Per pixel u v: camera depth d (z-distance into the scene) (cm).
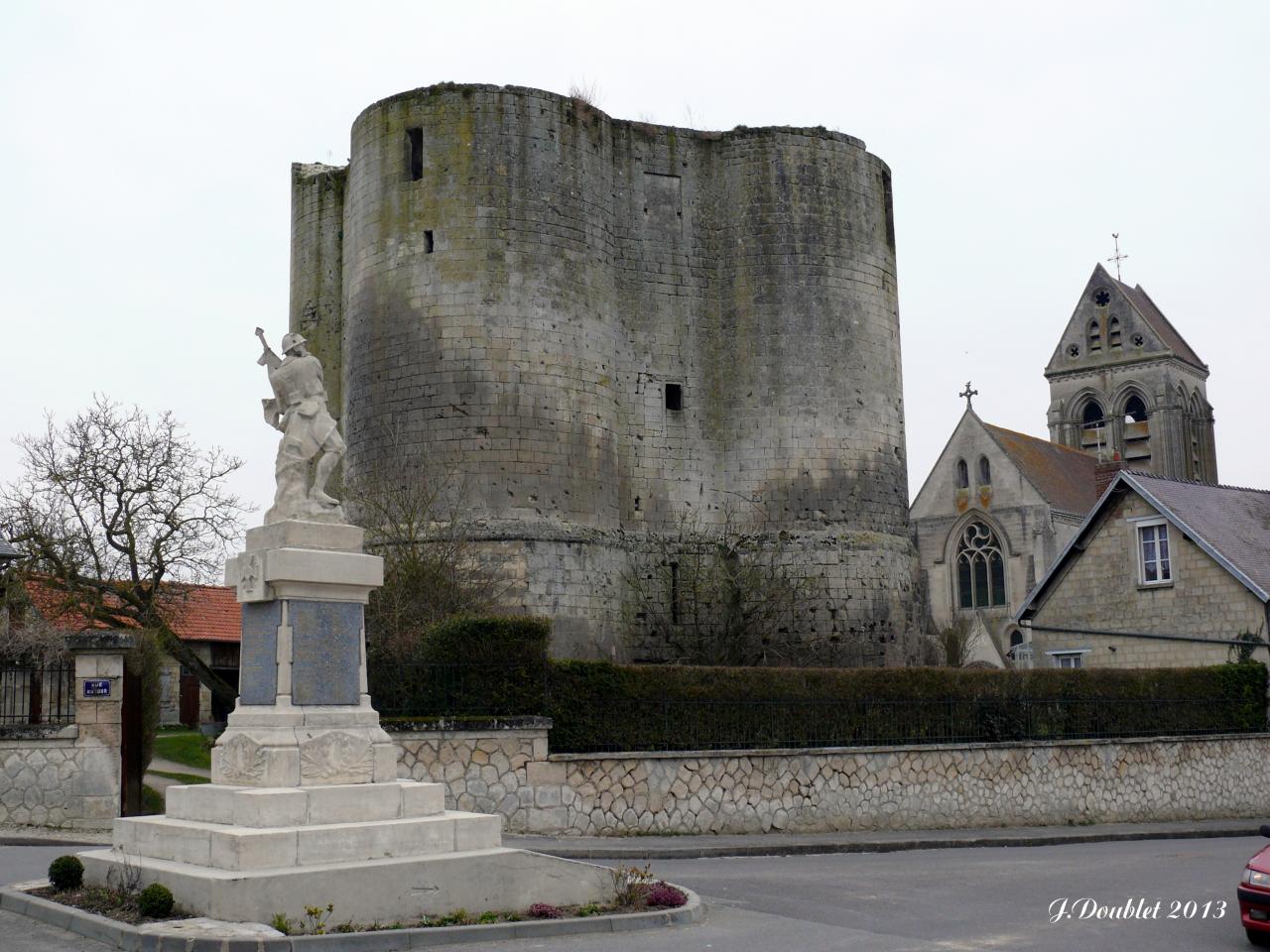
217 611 5322
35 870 1922
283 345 1753
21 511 3647
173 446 3781
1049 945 1529
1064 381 9744
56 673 2552
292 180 5128
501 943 1455
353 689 1634
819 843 2592
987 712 3145
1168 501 4122
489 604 3734
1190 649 3997
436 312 4178
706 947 1450
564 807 2564
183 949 1293
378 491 3919
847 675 2966
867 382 4775
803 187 4762
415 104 4300
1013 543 7100
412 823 1544
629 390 4600
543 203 4281
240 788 1528
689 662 4419
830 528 4606
